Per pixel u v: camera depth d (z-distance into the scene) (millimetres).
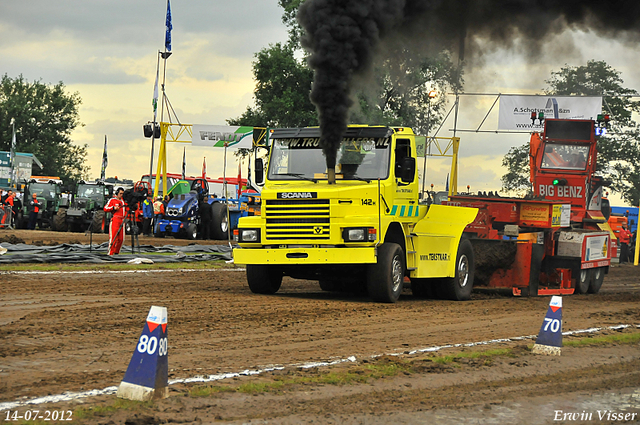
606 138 110625
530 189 45000
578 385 13828
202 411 10742
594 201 44281
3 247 39406
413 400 12172
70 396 11102
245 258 25266
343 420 10836
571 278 34062
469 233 34344
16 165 104688
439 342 17641
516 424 11102
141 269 34250
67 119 199625
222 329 18203
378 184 24469
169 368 13445
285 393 12086
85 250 41281
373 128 25922
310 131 26578
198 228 62812
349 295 28750
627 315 24766
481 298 30531
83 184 72188
